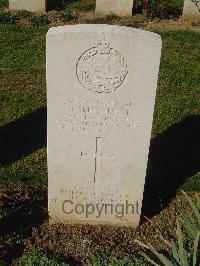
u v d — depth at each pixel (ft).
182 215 4.75
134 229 5.44
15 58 8.93
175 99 7.80
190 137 6.97
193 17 11.30
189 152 6.66
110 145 4.94
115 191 5.24
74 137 4.88
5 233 5.13
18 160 6.32
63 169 5.10
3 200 5.55
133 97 4.65
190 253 4.42
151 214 5.62
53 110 4.72
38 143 6.71
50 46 4.37
